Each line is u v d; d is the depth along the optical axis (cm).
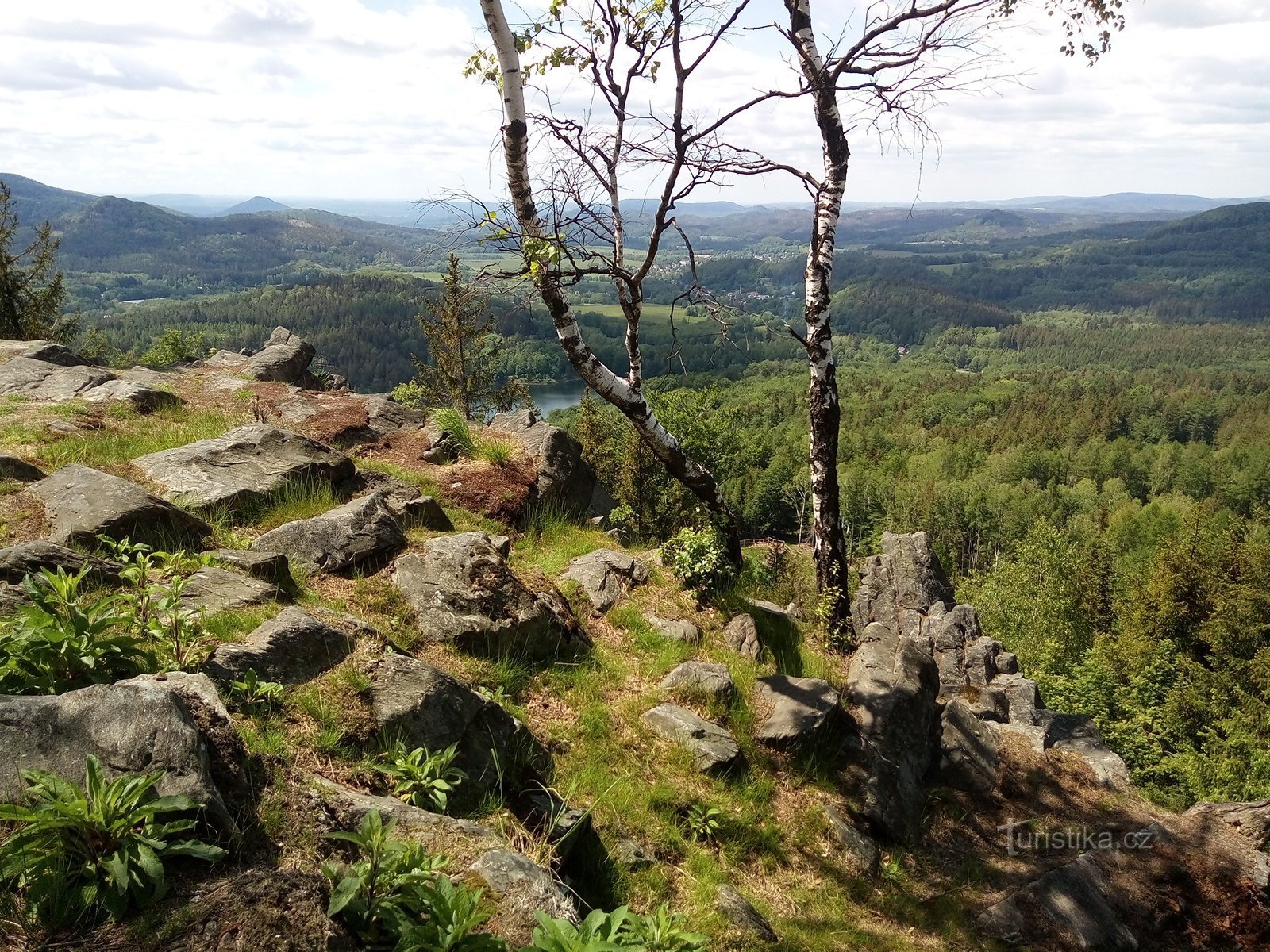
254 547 673
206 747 351
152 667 425
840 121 982
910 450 13412
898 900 682
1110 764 1002
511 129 739
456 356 2622
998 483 10706
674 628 879
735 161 909
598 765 630
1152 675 4050
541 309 932
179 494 742
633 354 916
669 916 396
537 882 369
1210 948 726
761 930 554
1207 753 3581
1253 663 4075
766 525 8506
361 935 300
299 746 431
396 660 518
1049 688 3306
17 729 314
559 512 1105
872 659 942
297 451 855
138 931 263
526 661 704
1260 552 4775
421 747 454
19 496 635
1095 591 6184
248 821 339
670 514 2347
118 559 550
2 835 293
